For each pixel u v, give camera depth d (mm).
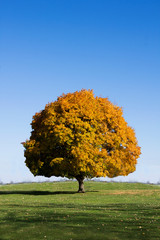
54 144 40375
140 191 42438
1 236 14711
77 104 41688
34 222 18359
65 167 40125
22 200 33938
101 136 41125
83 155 38750
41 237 14516
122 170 43344
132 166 44312
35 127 44688
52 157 41625
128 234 15109
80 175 43438
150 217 20203
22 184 58406
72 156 40656
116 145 42562
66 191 46375
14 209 24875
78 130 39906
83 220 18969
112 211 23109
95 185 54781
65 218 19719
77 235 14852
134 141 44812
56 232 15516
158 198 34031
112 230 15984
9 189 51375
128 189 49781
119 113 44344
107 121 43031
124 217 20188
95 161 40562
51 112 41125
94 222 18266
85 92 44594
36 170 42531
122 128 43625
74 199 33844
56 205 28094
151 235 14938
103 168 40750
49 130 40875
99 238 14305
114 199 33375
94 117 41188
